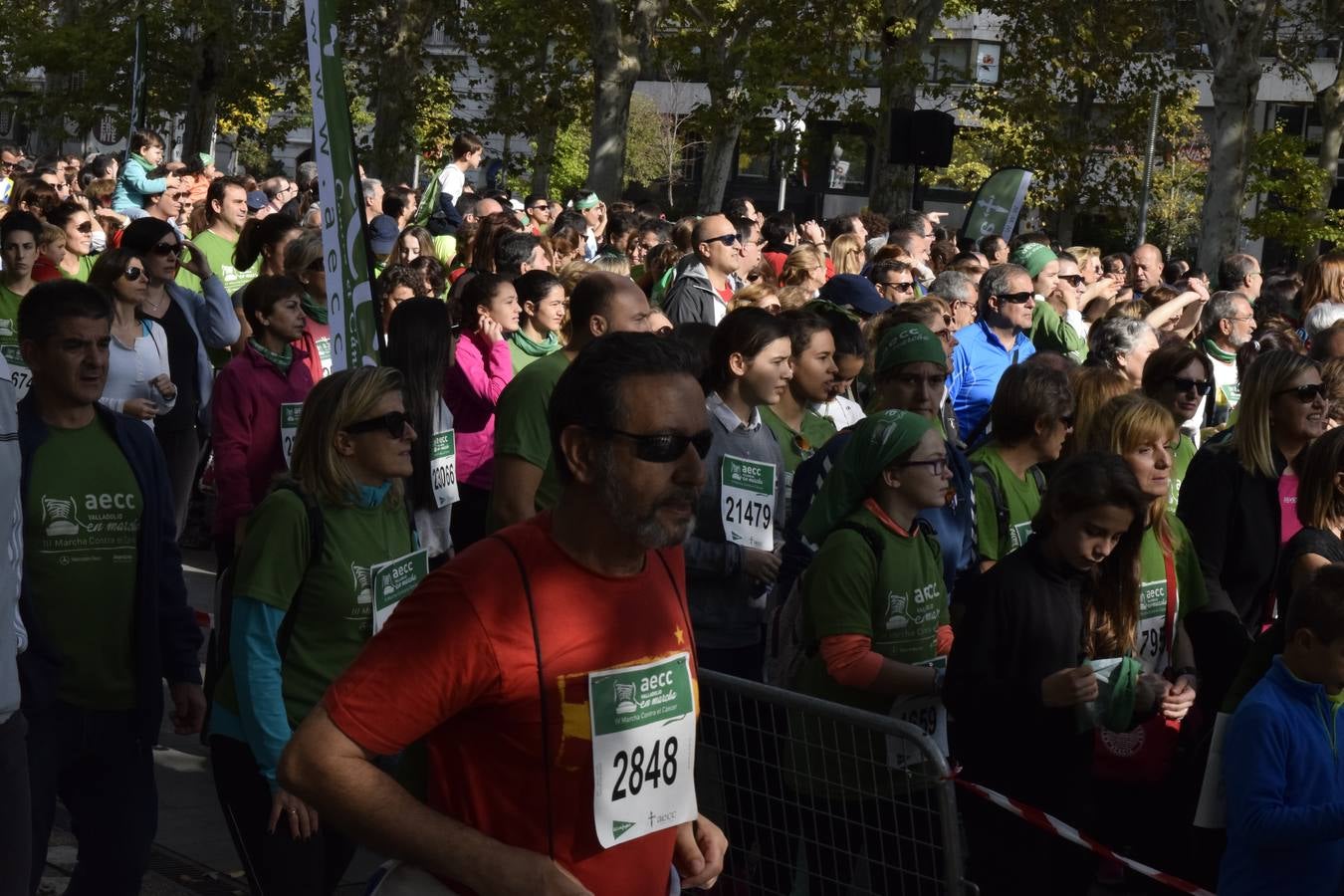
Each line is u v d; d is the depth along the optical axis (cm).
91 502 391
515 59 2919
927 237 1400
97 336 391
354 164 473
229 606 390
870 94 3572
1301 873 391
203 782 576
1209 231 2395
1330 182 3067
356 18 3117
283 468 602
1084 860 430
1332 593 384
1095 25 3112
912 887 374
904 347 539
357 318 475
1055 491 406
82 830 399
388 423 383
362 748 232
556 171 4384
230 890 481
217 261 945
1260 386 527
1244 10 2336
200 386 799
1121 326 689
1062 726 411
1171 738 481
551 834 242
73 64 3528
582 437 241
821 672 426
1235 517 529
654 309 630
